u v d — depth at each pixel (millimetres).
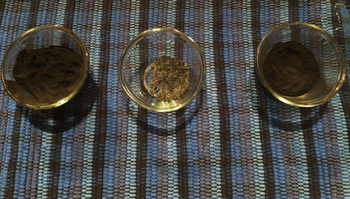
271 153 355
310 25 346
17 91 340
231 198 346
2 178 349
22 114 365
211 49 385
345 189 343
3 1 401
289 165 352
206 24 394
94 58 384
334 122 359
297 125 361
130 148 359
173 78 368
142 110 370
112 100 372
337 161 350
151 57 378
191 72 368
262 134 360
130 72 370
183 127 365
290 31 355
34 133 360
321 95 343
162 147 360
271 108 366
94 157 357
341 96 366
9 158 354
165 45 379
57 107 368
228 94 371
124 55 350
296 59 359
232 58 382
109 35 393
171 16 398
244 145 358
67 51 358
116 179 352
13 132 360
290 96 350
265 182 348
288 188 346
